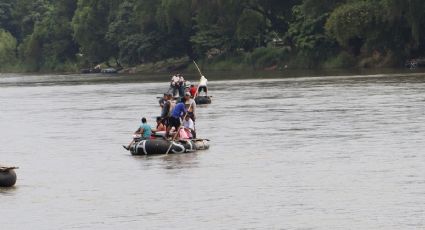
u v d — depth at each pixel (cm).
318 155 7150
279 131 9025
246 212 5106
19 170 7031
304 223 4803
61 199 5700
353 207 5131
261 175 6294
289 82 18988
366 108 11250
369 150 7312
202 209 5228
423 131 8475
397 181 5847
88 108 13612
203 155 7412
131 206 5388
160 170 6694
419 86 15088
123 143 8600
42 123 11231
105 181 6319
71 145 8612
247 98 14312
